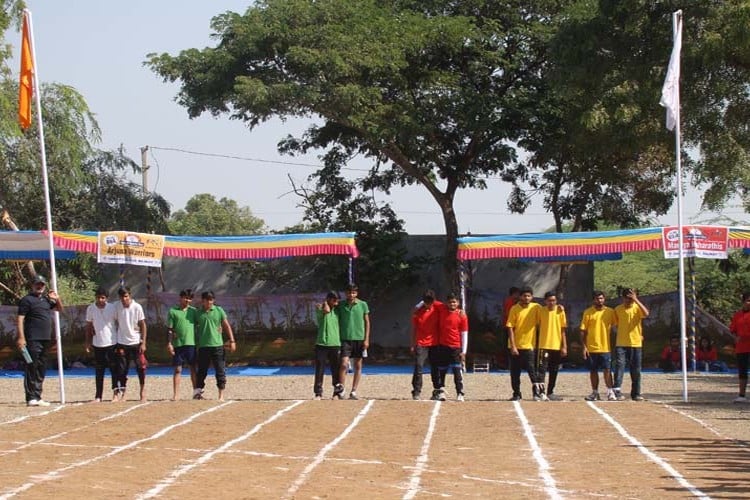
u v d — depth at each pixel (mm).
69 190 31625
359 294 30906
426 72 30859
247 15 29266
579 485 10453
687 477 10875
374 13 30453
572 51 27781
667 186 33500
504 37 31672
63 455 12375
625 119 26797
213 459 12086
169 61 29750
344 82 29109
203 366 18641
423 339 18672
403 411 16781
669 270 45250
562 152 31906
